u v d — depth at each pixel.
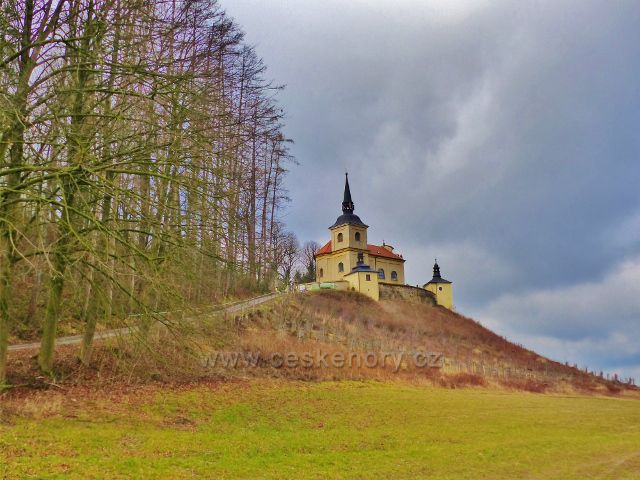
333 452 13.49
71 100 13.32
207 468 10.52
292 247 72.50
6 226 11.30
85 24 12.73
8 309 13.23
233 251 14.92
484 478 11.97
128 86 13.64
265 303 36.62
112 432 12.34
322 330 36.31
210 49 17.48
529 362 50.16
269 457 12.23
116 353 18.48
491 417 21.00
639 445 17.59
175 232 13.42
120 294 14.21
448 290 74.44
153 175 12.19
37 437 10.88
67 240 13.29
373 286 63.69
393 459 13.16
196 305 15.92
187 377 19.45
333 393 22.14
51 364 16.06
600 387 42.81
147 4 13.48
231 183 15.37
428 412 20.75
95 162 11.64
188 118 13.80
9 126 11.44
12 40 12.62
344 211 75.12
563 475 12.70
